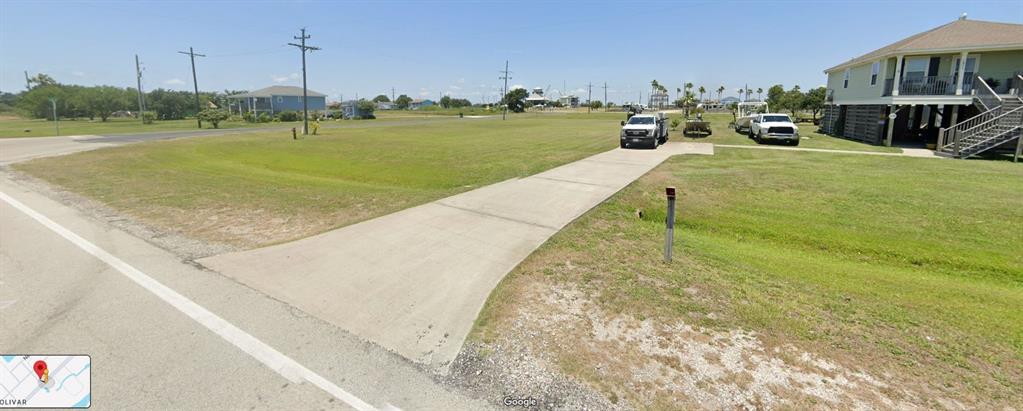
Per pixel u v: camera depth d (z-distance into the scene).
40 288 4.54
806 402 2.88
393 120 62.56
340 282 4.81
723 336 3.68
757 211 9.00
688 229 8.29
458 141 25.98
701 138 25.48
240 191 10.09
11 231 6.69
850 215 8.68
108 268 5.13
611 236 6.63
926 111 24.14
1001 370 3.37
